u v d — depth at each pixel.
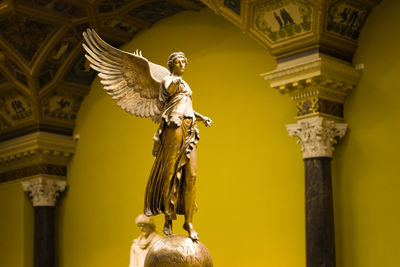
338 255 9.80
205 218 11.74
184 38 12.75
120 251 13.52
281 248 10.49
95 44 4.12
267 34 10.12
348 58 10.00
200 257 3.69
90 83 14.87
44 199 14.66
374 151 9.57
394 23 9.56
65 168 15.12
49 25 13.03
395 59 9.49
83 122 14.92
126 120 13.89
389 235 9.26
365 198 9.59
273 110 10.97
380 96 9.60
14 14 12.41
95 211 14.23
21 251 14.86
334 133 9.84
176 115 3.80
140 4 12.46
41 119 14.60
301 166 10.40
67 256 14.71
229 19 10.55
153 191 3.87
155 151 3.87
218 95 11.91
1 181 15.66
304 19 9.50
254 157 11.14
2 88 14.61
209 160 11.86
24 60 13.78
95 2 12.42
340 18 9.55
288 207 10.50
